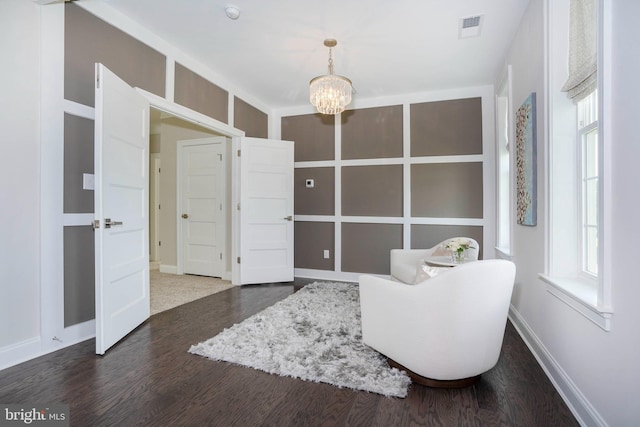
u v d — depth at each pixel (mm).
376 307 2150
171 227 5336
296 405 1732
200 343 2469
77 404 1720
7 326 2100
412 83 4207
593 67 1671
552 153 2102
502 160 3867
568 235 2086
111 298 2416
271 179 4688
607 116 1388
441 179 4434
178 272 5266
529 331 2533
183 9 2717
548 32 2119
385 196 4703
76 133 2492
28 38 2199
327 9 2684
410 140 4566
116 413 1648
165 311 3326
